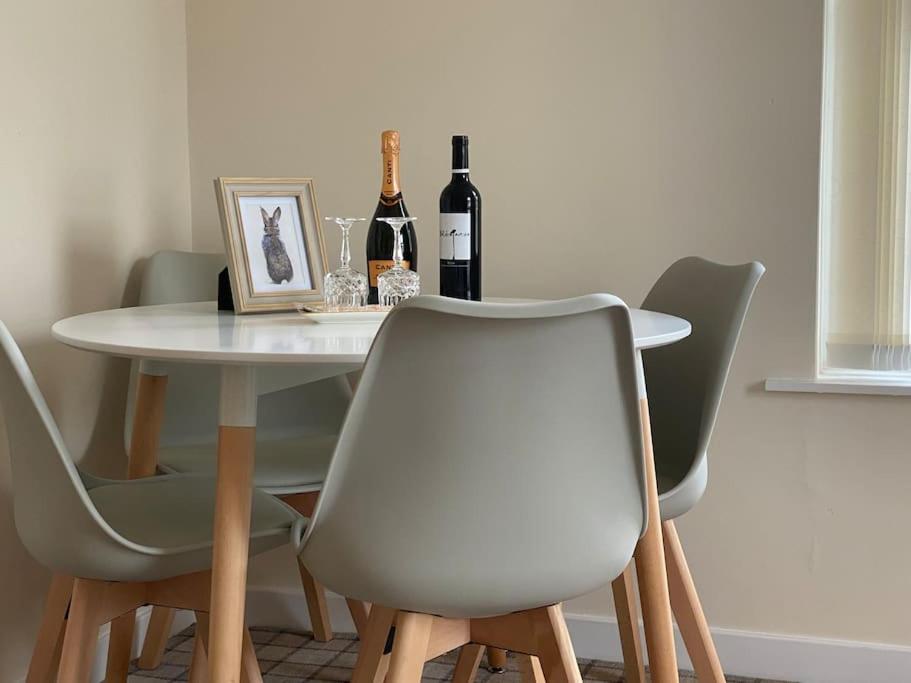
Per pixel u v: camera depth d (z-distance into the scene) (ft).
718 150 8.33
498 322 4.43
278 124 9.28
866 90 8.30
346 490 4.73
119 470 8.68
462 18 8.80
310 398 8.71
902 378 8.30
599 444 4.86
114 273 8.48
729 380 8.37
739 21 8.23
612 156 8.56
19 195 7.41
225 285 7.19
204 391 8.54
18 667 7.61
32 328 7.58
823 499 8.25
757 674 8.41
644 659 8.68
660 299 7.55
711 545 8.49
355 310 6.50
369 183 9.11
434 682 8.18
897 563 8.14
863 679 8.20
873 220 8.34
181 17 9.37
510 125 8.76
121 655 7.02
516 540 4.77
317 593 9.00
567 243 8.70
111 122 8.40
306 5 9.14
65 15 7.84
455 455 4.62
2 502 7.38
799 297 8.21
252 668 6.11
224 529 5.37
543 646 5.16
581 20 8.56
